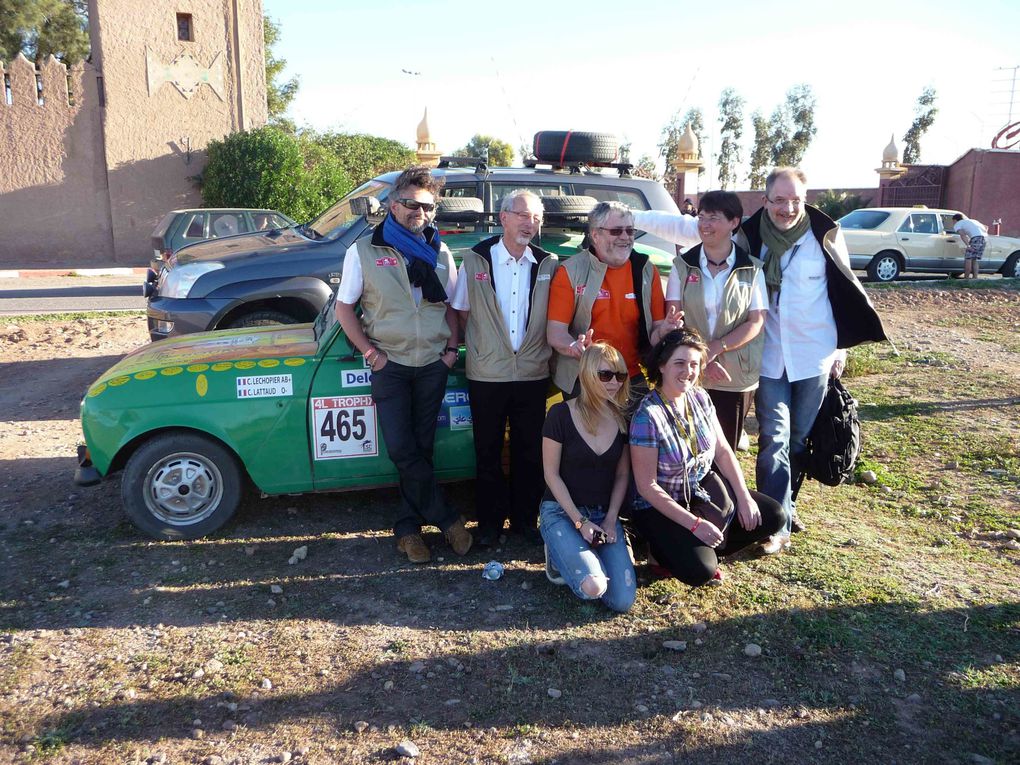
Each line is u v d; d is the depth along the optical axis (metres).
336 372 4.70
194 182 23.22
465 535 4.58
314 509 5.25
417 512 4.61
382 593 4.21
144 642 3.75
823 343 4.45
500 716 3.24
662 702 3.32
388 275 4.25
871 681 3.42
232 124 23.36
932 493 5.53
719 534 3.99
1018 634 3.74
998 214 29.05
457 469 4.92
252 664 3.58
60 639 3.77
